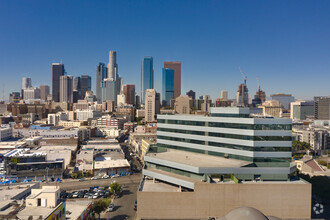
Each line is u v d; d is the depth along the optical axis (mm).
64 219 73938
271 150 80750
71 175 153500
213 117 89500
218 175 75500
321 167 166750
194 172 76125
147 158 88562
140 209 70000
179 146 98375
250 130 80812
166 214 69688
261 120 80688
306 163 165375
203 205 69125
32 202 75875
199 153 92750
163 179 79812
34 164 147000
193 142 94562
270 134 80750
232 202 69125
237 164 78938
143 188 76500
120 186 130125
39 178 147125
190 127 95250
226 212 69125
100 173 160500
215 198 69000
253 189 69250
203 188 69000
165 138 102438
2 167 166375
